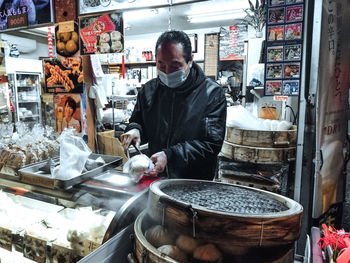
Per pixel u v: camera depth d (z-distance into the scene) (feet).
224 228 2.37
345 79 6.78
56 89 7.63
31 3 7.27
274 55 6.17
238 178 8.20
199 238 2.46
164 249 2.60
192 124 4.99
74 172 4.29
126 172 4.41
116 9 6.37
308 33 5.58
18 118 19.33
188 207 2.44
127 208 3.40
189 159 4.46
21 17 7.48
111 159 5.42
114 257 3.03
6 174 4.92
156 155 4.36
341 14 6.17
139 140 5.22
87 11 6.68
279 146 7.63
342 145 7.13
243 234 2.35
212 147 4.74
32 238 3.72
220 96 5.10
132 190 4.03
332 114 6.38
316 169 6.05
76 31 6.93
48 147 5.70
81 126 7.46
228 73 17.95
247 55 10.29
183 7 15.35
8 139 5.91
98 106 7.66
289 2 5.82
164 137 5.32
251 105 10.74
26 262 3.86
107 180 4.42
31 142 5.56
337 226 7.55
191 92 5.05
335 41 6.06
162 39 4.49
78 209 4.12
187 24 19.22
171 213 2.62
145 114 5.65
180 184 3.54
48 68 7.59
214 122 4.90
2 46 10.40
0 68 10.34
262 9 10.09
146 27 19.85
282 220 2.38
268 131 7.63
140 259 2.69
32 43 26.02
